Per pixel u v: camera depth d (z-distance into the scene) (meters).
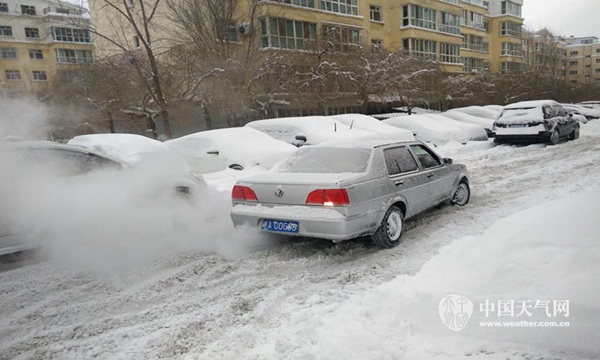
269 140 10.48
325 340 2.64
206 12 18.20
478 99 32.00
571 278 2.61
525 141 14.20
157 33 20.38
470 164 11.12
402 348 2.50
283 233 4.49
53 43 37.91
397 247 4.79
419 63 24.72
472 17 46.56
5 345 3.01
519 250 3.03
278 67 18.14
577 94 42.47
